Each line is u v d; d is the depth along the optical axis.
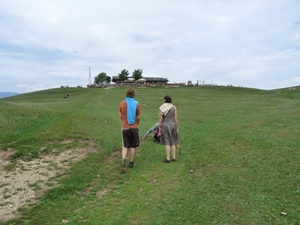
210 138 10.08
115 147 8.92
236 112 17.30
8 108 13.03
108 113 16.05
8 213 4.89
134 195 5.61
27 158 7.58
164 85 65.56
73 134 9.85
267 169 6.61
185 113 17.38
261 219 4.57
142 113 17.31
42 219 4.70
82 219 4.71
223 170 6.74
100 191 5.84
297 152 7.68
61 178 6.43
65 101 25.31
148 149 8.90
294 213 4.71
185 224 4.52
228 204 5.08
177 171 6.88
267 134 10.17
